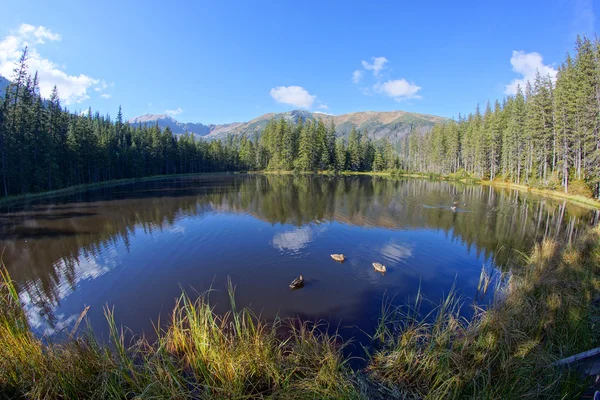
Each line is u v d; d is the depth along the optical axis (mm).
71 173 49781
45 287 11969
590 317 7125
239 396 5406
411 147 116562
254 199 35344
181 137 103312
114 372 5617
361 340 8250
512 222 23578
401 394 5891
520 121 54812
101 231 20625
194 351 6742
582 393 4945
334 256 14859
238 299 10867
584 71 35469
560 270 10367
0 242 18141
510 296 8805
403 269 13742
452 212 27641
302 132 99625
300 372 6168
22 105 39594
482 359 6039
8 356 5520
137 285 12109
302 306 10336
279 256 15398
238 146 131000
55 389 5270
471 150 75938
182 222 23188
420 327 7637
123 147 73250
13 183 37375
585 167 36875
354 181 65188
